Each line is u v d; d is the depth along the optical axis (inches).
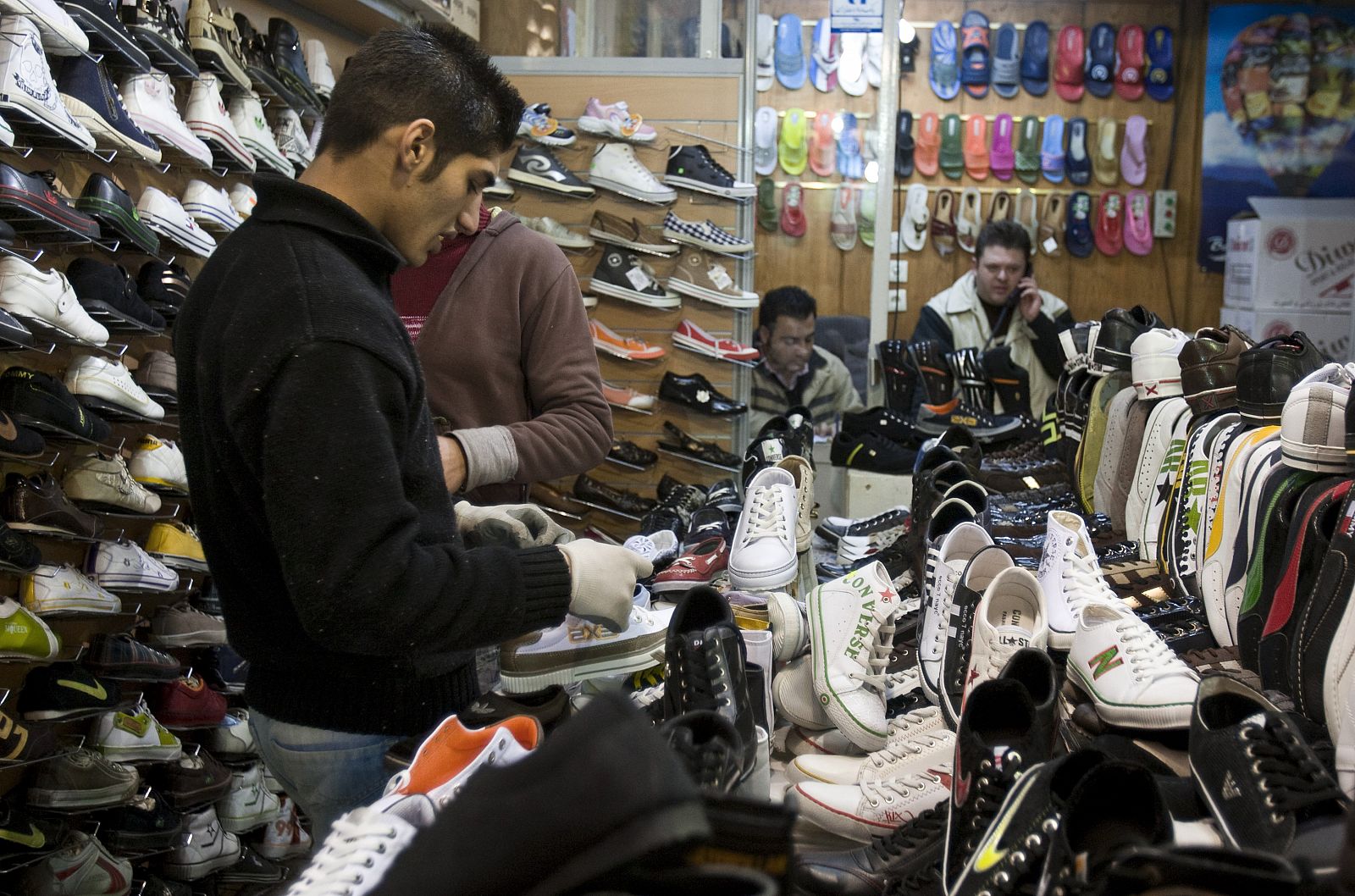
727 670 47.6
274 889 138.3
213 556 52.4
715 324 177.9
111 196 104.1
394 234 53.4
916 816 50.1
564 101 177.0
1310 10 231.3
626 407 174.2
